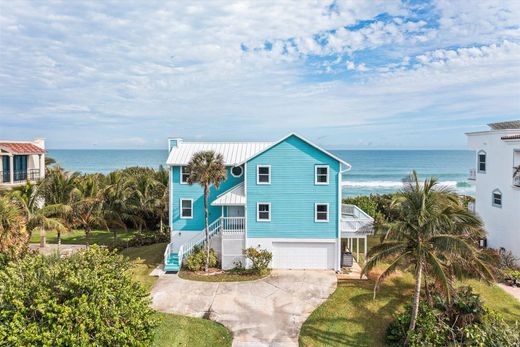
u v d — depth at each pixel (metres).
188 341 15.34
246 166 23.20
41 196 25.67
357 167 112.62
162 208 34.59
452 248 13.24
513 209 22.47
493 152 24.45
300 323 16.75
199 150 26.02
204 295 19.47
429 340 14.22
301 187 23.16
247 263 23.48
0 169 32.50
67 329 10.96
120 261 14.25
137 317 12.48
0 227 17.48
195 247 24.02
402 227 13.99
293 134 22.83
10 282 11.59
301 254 23.48
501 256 22.28
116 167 133.75
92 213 28.39
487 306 17.23
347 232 23.41
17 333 10.62
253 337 15.68
